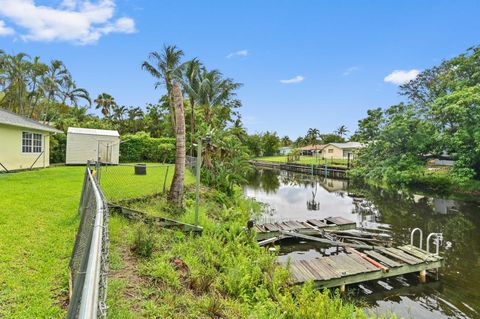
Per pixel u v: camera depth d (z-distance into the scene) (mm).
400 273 6777
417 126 22594
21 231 4504
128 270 3928
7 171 11891
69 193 7656
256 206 14383
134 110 48312
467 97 19188
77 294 1688
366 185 24938
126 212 6484
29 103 28875
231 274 4660
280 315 4082
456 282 6910
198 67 21406
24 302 2750
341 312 4555
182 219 6973
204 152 12945
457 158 20469
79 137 18406
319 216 13688
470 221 12477
